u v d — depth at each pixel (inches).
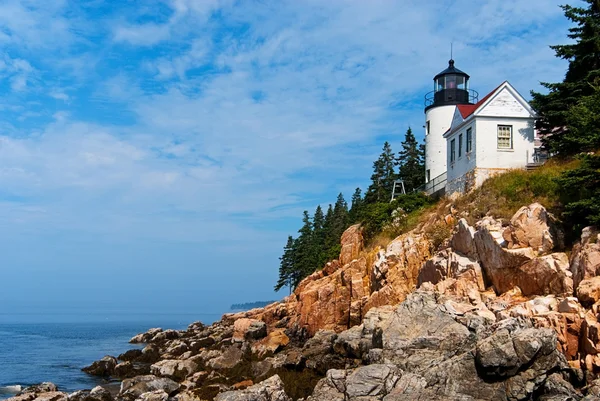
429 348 1021.8
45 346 3179.1
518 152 1676.9
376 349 1076.5
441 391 894.4
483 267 1261.1
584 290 957.2
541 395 855.1
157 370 1503.4
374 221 2036.2
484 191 1534.2
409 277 1524.4
